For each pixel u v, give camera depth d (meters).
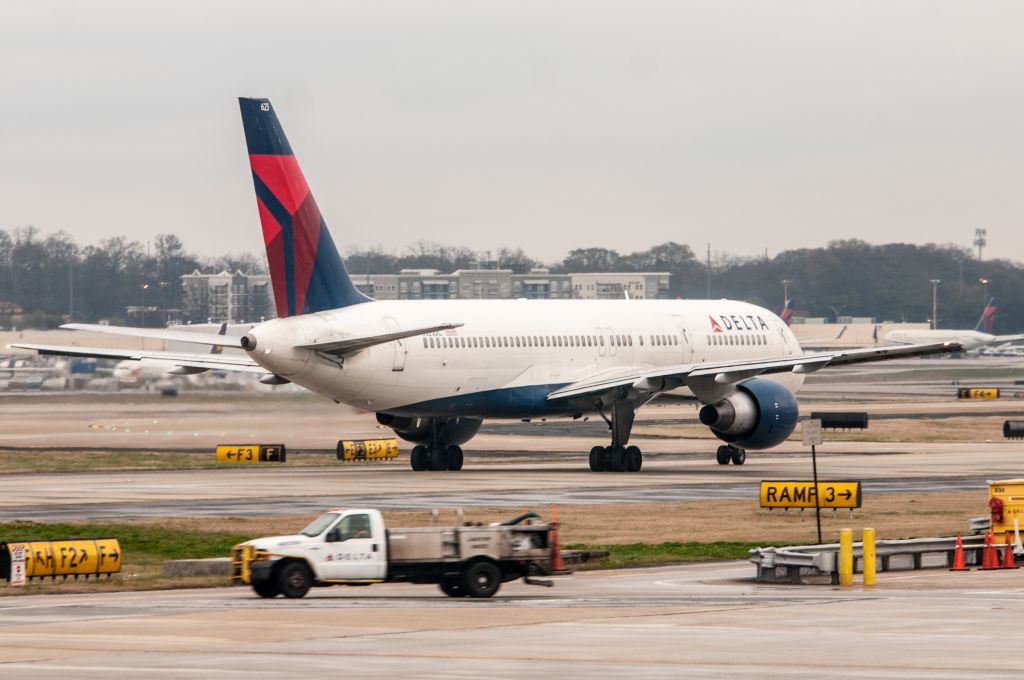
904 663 82.38
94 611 107.56
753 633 93.75
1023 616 100.94
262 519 167.38
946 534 155.62
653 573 130.62
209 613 105.69
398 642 91.19
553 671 80.44
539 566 120.19
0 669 81.88
